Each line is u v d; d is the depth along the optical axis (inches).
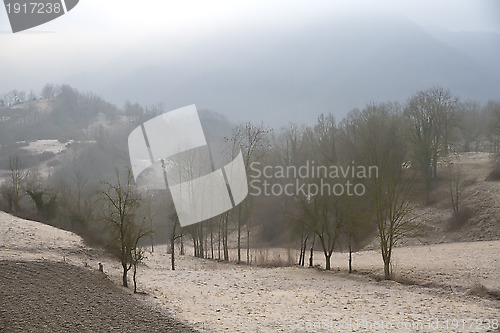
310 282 1528.1
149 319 950.4
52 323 876.0
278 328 908.6
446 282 1491.1
